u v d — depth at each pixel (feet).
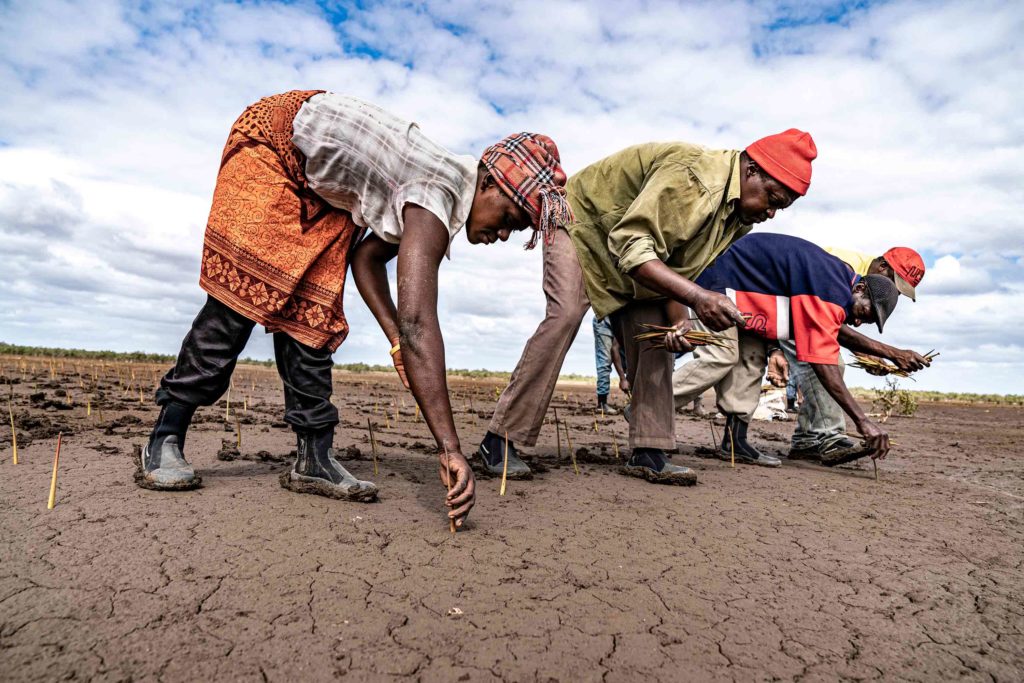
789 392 30.35
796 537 8.23
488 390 36.32
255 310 7.97
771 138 9.91
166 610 5.15
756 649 5.18
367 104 7.64
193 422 15.15
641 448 11.83
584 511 8.82
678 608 5.84
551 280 11.27
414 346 6.89
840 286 13.75
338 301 8.49
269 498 8.19
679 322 10.55
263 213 7.83
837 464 14.46
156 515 7.24
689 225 9.94
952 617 6.05
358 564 6.27
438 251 7.09
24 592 5.31
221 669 4.39
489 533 7.48
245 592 5.53
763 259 14.16
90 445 11.21
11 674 4.21
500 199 8.04
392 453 12.53
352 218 8.17
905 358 15.52
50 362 37.65
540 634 5.17
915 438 22.16
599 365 26.25
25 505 7.42
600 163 11.25
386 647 4.82
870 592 6.55
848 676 4.86
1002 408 43.16
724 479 12.18
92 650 4.53
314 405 8.55
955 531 9.02
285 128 7.70
